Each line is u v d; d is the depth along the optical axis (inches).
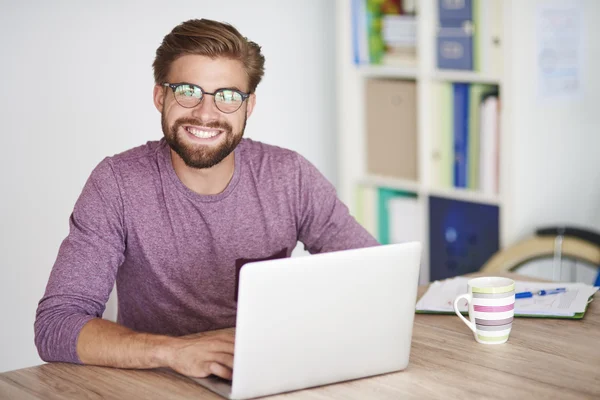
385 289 54.9
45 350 60.7
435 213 126.8
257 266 50.2
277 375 53.1
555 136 117.6
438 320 68.0
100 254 67.2
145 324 74.4
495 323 61.2
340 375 55.2
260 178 75.5
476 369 56.9
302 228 79.0
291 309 52.1
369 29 132.2
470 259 123.3
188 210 72.1
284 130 137.7
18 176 110.3
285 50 135.8
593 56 119.2
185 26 69.1
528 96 113.5
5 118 108.3
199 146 68.8
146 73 120.0
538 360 58.1
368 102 135.6
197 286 73.4
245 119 71.2
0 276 110.7
